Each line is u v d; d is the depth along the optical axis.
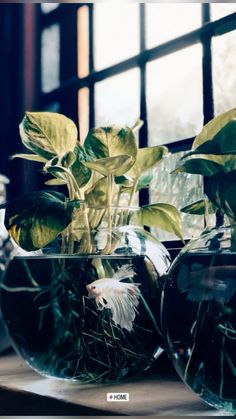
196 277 0.58
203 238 0.62
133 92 1.04
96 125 1.10
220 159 0.62
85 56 1.15
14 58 1.24
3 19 1.26
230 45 0.87
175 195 0.89
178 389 0.72
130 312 0.67
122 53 1.07
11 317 0.71
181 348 0.59
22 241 0.67
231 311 0.56
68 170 0.72
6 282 0.72
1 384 0.75
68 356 0.67
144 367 0.70
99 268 0.67
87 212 0.72
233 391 0.57
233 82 0.86
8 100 1.24
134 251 0.70
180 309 0.59
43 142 0.74
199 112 0.92
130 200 0.76
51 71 1.20
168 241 0.92
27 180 1.17
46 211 0.68
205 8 0.92
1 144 1.24
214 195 0.57
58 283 0.68
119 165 0.68
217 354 0.57
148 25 1.01
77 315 0.67
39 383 0.75
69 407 0.65
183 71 0.95
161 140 0.98
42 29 1.22
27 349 0.70
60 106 1.17
